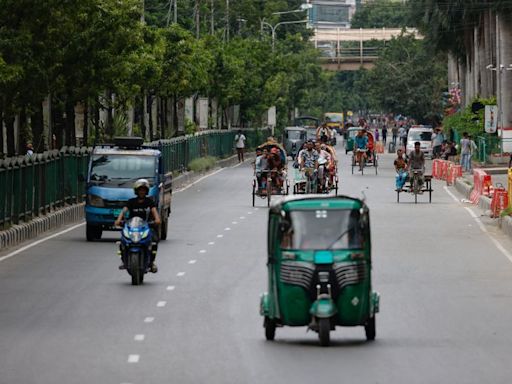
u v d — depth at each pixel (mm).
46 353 28938
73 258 50438
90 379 25688
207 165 130000
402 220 68500
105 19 72875
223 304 37156
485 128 124250
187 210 76750
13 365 27391
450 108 182375
